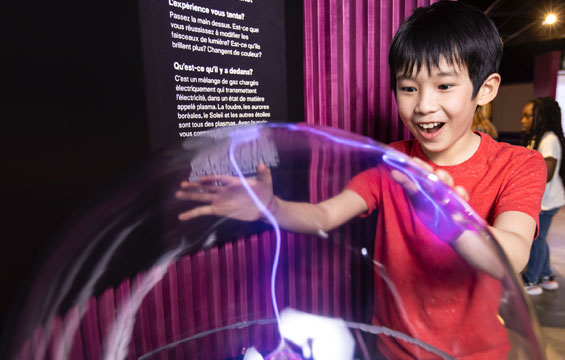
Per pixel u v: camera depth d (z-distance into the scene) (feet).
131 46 2.53
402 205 2.00
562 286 6.52
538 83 24.77
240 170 1.98
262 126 2.02
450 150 2.20
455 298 1.57
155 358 1.97
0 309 2.08
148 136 2.69
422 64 1.83
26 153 2.15
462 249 1.52
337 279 3.16
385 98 3.78
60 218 2.30
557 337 4.65
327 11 3.59
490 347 1.39
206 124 3.05
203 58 2.96
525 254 1.65
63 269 1.74
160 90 2.72
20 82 2.10
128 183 1.91
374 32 3.67
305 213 2.19
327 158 2.07
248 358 1.87
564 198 6.03
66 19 2.23
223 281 3.26
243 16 3.19
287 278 3.32
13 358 1.37
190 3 2.82
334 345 1.79
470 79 1.84
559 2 14.74
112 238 1.94
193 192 1.95
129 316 2.42
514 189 1.95
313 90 3.76
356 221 3.00
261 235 3.38
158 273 2.56
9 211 2.12
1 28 2.01
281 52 3.56
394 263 1.90
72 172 2.34
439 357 1.53
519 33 20.63
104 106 2.44
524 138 6.32
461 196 1.78
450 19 1.82
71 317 1.83
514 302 1.38
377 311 2.02
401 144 2.69
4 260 2.10
